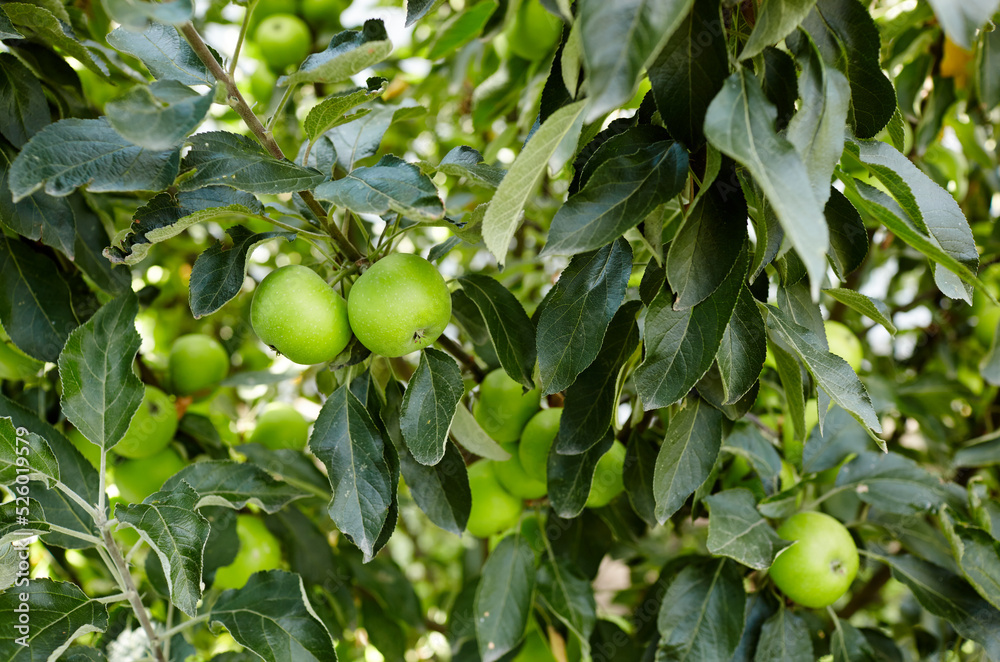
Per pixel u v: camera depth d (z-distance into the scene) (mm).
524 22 814
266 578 653
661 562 947
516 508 734
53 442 662
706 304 557
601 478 700
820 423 625
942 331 944
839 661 707
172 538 589
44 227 628
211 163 574
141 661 657
